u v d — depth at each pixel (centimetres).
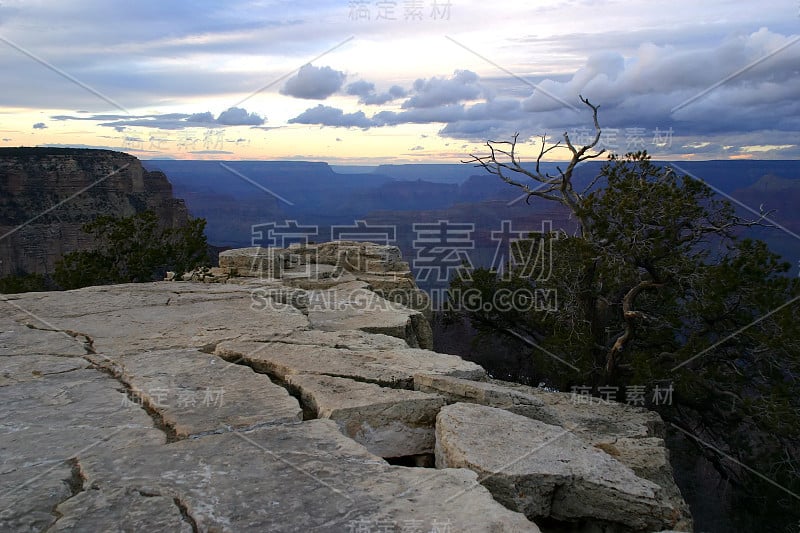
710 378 1504
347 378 660
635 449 814
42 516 360
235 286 1103
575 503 483
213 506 374
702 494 1620
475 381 680
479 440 521
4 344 731
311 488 402
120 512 365
